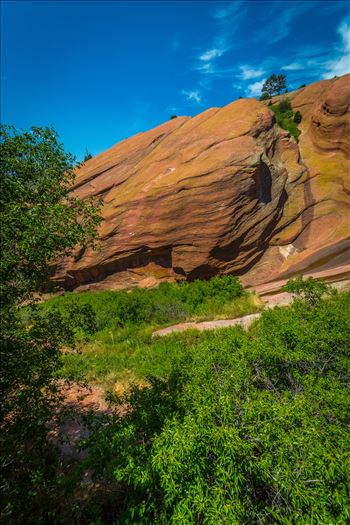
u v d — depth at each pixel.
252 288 20.58
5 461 3.28
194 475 2.43
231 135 26.92
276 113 46.56
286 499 2.21
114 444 3.27
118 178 33.88
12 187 3.44
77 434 5.38
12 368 3.33
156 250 24.50
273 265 23.22
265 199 24.34
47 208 3.41
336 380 3.68
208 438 2.47
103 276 26.36
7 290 3.36
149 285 24.84
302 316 5.91
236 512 2.10
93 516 3.28
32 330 3.79
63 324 4.03
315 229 24.36
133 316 13.77
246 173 23.02
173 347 8.60
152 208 24.94
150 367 7.02
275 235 24.44
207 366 4.20
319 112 33.12
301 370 4.14
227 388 3.41
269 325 5.94
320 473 2.14
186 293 15.75
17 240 3.21
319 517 1.98
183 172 25.53
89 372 8.02
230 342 5.16
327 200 25.34
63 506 3.47
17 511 3.07
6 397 3.46
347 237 22.08
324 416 2.97
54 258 3.82
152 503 2.70
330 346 4.25
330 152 29.97
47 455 3.98
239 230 22.80
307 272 19.73
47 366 3.85
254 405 2.73
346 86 30.25
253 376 3.93
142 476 2.74
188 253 23.14
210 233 22.58
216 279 16.33
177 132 34.06
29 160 3.77
